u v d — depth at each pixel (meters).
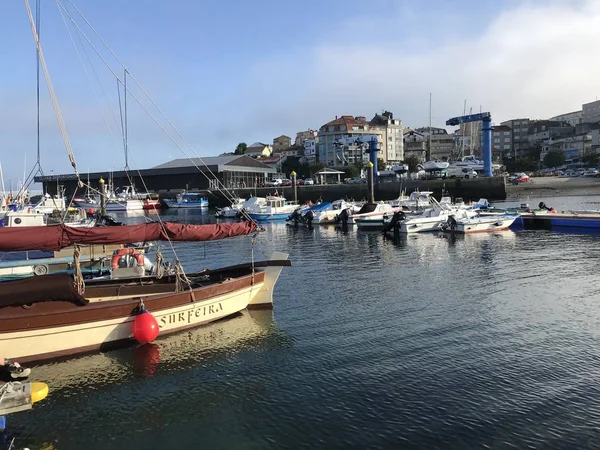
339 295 19.41
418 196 55.34
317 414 9.83
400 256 29.14
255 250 33.94
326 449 8.62
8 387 8.99
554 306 16.84
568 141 144.50
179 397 10.80
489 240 35.69
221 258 30.98
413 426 9.23
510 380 11.02
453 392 10.52
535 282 20.70
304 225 53.53
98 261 20.70
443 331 14.50
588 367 11.60
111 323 13.32
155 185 102.50
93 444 9.07
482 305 17.22
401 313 16.55
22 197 37.50
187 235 15.50
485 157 76.31
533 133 159.75
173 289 15.88
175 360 12.84
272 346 13.71
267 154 162.62
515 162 137.50
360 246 34.56
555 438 8.73
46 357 12.56
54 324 12.45
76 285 14.34
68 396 10.93
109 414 10.14
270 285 17.33
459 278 21.98
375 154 80.62
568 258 26.58
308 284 21.62
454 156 139.12
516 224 43.41
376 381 11.20
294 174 71.75
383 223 45.88
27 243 13.15
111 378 11.81
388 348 13.23
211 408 10.27
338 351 13.16
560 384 10.75
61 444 9.09
